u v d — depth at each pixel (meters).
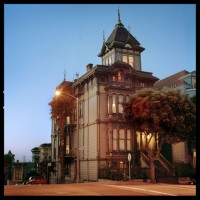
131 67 41.25
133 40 46.66
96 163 37.38
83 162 41.47
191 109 29.42
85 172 40.47
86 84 42.91
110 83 39.34
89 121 40.78
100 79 39.84
